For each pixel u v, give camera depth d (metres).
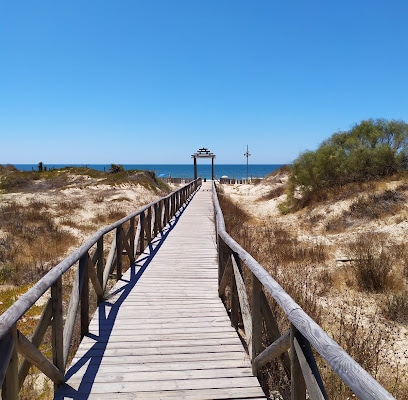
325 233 13.06
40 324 2.89
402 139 16.55
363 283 7.59
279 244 11.10
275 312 4.83
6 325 2.04
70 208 18.92
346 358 1.61
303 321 2.10
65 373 3.39
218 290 5.69
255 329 3.39
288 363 3.13
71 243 13.15
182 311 5.04
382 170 16.45
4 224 13.88
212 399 3.03
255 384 3.25
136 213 7.70
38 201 20.55
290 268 8.73
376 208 13.26
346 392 3.48
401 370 4.49
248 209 21.02
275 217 17.70
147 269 7.26
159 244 9.80
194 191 27.94
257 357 3.26
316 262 9.45
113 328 4.45
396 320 6.07
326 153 17.92
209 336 4.25
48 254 11.57
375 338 5.32
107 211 19.09
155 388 3.17
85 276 4.27
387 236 10.84
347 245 10.68
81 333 4.21
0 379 1.97
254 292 3.38
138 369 3.49
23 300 2.38
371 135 17.42
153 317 4.81
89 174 31.39
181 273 6.96
